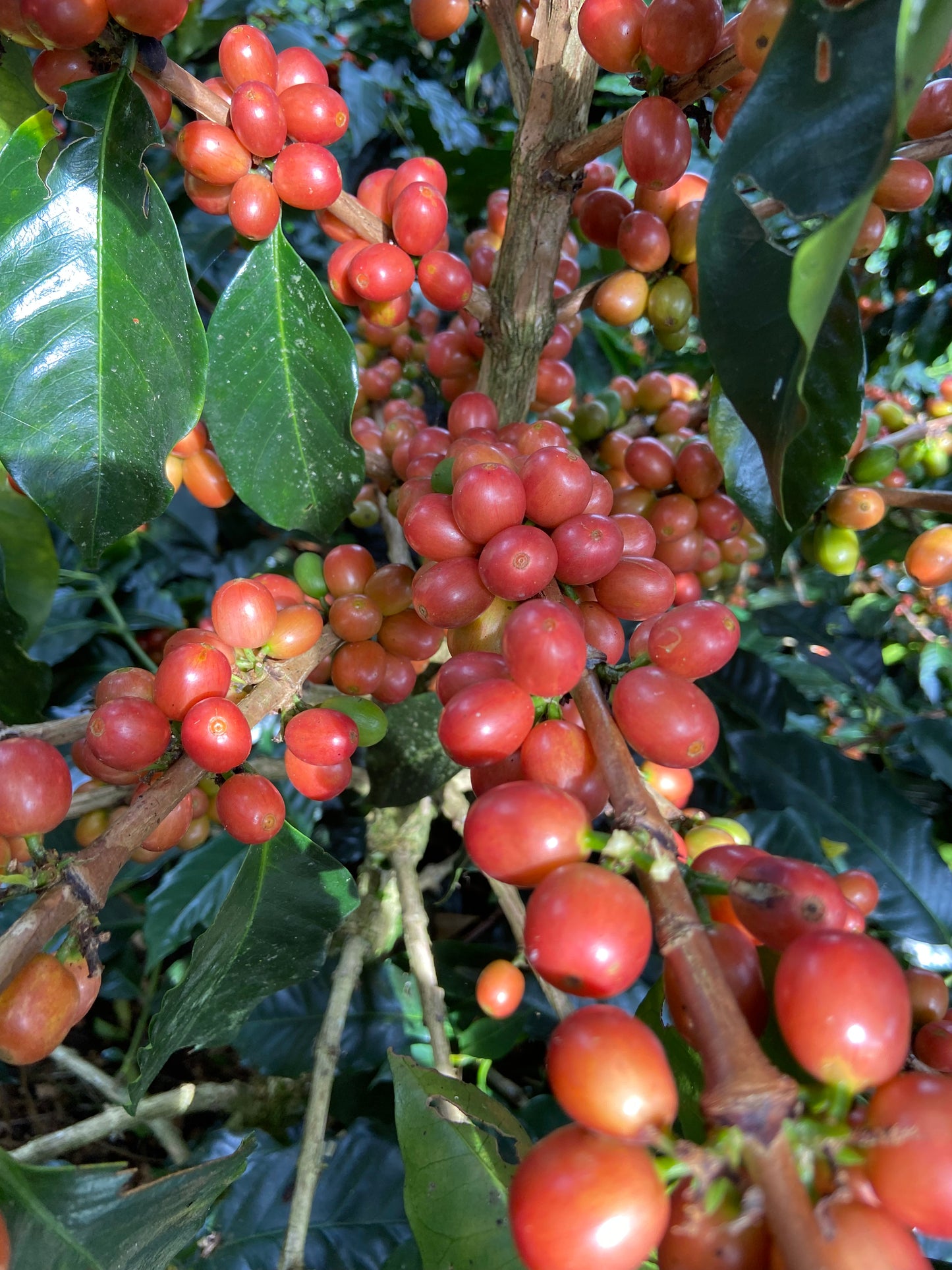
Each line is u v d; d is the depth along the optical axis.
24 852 0.17
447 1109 0.18
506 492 0.15
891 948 0.28
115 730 0.16
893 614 0.39
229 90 0.21
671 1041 0.14
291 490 0.24
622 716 0.14
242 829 0.18
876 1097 0.10
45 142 0.18
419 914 0.28
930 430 0.32
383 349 0.37
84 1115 0.32
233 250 0.40
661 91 0.18
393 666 0.23
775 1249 0.10
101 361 0.19
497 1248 0.16
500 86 0.48
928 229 0.41
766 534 0.23
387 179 0.23
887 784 0.30
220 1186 0.17
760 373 0.16
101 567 0.39
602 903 0.11
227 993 0.22
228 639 0.19
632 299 0.25
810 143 0.13
